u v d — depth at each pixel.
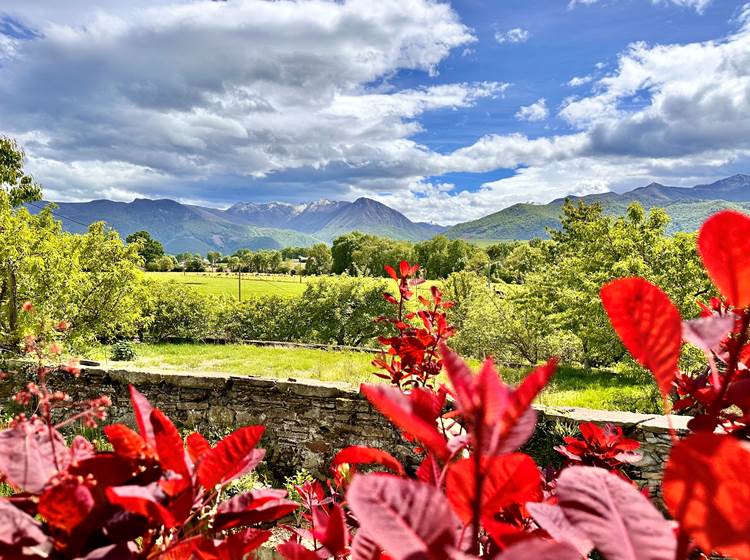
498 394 0.46
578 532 0.51
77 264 11.95
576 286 13.52
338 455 0.91
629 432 4.90
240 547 0.76
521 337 12.96
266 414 7.02
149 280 14.17
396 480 0.48
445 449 0.48
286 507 0.82
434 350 2.63
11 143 18.27
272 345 15.87
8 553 0.60
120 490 0.64
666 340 0.55
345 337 16.81
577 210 28.80
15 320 9.85
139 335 16.70
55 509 0.61
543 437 5.22
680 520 0.43
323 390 6.79
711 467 0.41
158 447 0.72
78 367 0.88
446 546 0.43
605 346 11.20
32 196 18.89
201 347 15.27
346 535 0.85
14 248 10.05
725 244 0.54
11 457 0.71
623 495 0.53
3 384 7.11
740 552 0.41
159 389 7.38
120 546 0.66
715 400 0.68
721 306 1.10
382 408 0.51
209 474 0.76
